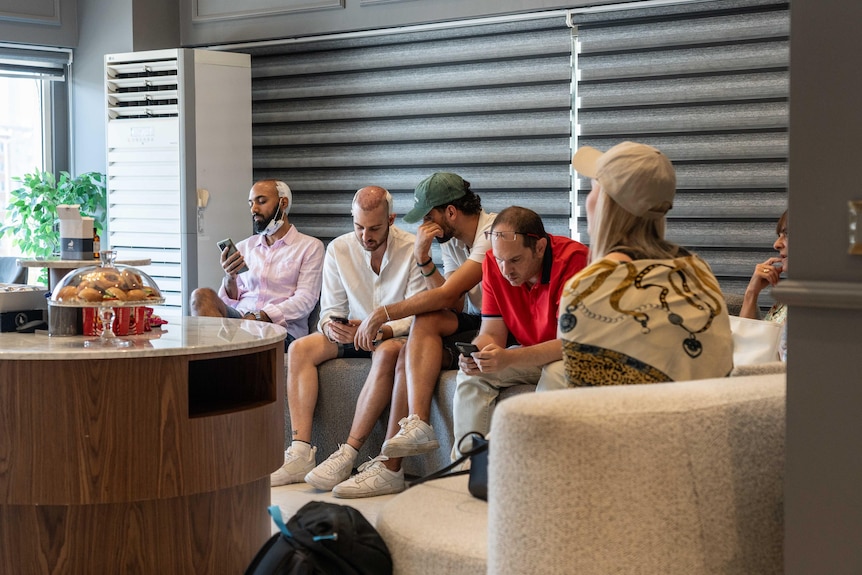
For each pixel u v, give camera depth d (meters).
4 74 6.27
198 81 5.75
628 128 5.00
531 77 5.23
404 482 4.16
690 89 4.83
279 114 6.06
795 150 1.66
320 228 6.00
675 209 4.91
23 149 6.52
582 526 1.69
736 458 1.84
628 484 1.71
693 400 1.81
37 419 2.74
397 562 2.04
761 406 1.90
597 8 4.96
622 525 1.71
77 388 2.74
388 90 5.68
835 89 1.62
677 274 2.15
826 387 1.64
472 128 5.45
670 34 4.85
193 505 2.99
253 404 3.15
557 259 3.49
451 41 5.46
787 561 1.68
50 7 6.26
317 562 2.02
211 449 2.92
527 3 5.14
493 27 5.29
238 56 5.90
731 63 4.73
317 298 5.00
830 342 1.63
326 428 4.48
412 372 4.09
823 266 1.64
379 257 4.50
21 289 3.41
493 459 1.78
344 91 5.83
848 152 1.61
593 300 2.11
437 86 5.52
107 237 6.33
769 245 4.72
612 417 1.71
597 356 2.10
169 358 2.82
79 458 2.75
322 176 5.96
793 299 1.65
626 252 2.17
